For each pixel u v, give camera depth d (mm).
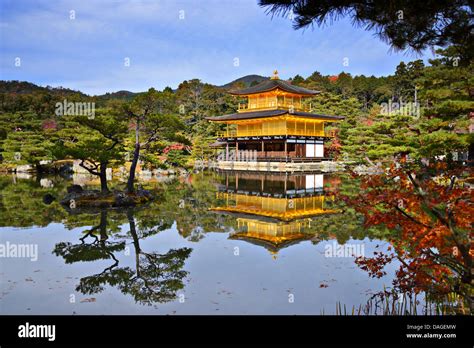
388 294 8562
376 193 6711
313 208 22172
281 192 29812
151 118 23719
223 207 22391
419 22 6402
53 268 11031
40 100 79312
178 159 51312
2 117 57062
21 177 41562
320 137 60156
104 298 8820
